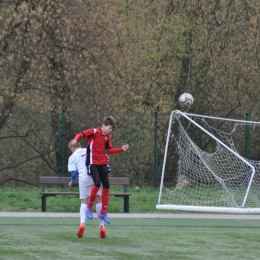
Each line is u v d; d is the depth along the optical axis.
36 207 54.97
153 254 30.19
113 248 31.80
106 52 84.44
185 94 64.19
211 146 78.00
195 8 91.94
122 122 76.56
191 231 41.34
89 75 83.56
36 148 75.38
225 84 93.19
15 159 75.19
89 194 35.56
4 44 82.25
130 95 86.81
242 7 93.88
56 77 81.69
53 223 44.22
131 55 89.88
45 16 78.88
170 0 92.38
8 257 27.94
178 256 29.84
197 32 92.44
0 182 74.88
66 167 73.56
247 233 40.81
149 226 44.09
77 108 83.56
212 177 64.50
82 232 34.66
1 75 83.56
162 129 76.81
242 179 64.31
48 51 80.94
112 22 85.25
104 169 34.75
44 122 75.00
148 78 92.56
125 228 42.31
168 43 92.88
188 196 61.84
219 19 93.06
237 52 94.06
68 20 80.12
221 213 55.38
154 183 75.19
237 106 93.31
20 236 35.66
